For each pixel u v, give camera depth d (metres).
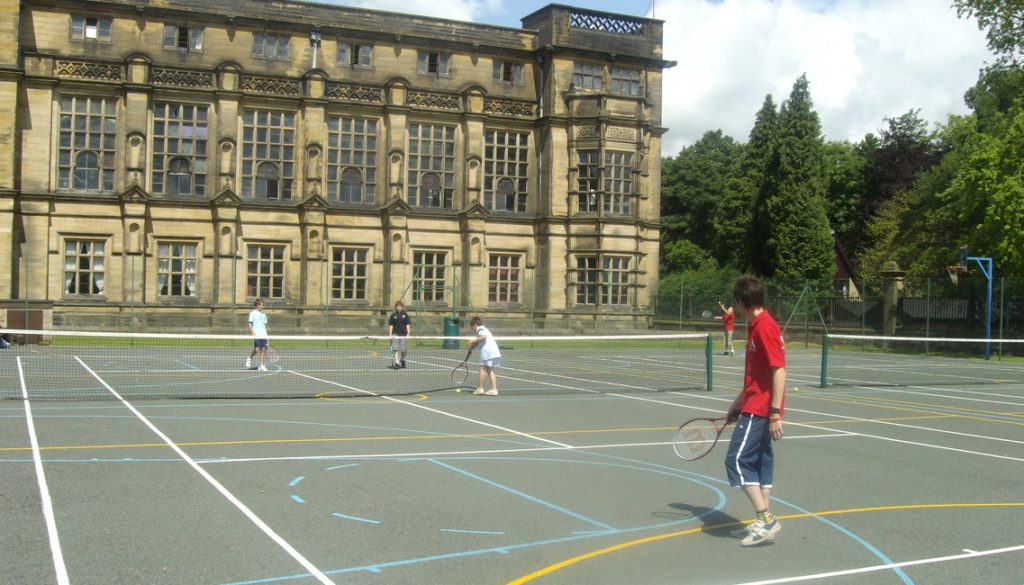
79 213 41.16
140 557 7.62
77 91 41.31
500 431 15.27
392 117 45.88
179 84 42.56
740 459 8.41
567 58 48.53
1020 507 10.34
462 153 47.47
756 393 8.48
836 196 84.62
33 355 30.73
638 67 50.12
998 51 47.06
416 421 16.30
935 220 57.12
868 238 81.69
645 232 49.97
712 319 49.25
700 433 9.37
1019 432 16.84
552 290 48.16
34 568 7.27
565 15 48.47
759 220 69.56
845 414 18.97
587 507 9.77
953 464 13.12
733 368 32.00
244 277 43.47
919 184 64.00
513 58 48.84
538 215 48.69
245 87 43.66
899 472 12.37
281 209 44.03
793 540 8.65
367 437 14.27
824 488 11.16
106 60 41.44
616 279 48.81
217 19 43.41
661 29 50.41
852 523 9.40
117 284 41.59
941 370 33.69
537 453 13.10
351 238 45.44
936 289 44.72
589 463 12.39
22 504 9.33
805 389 24.55
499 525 8.92
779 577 7.46
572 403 19.86
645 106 49.84
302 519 8.98
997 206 43.66
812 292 48.16
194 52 43.28
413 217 46.41
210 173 43.09
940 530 9.20
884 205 76.25
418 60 47.16
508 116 48.31
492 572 7.43
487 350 21.45
